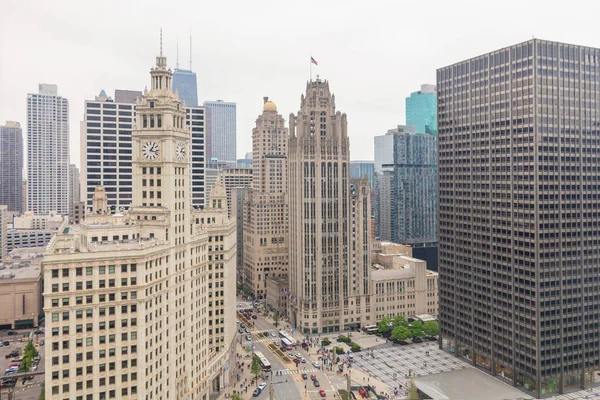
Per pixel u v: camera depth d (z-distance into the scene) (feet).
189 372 550.77
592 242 641.81
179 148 538.47
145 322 458.91
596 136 655.35
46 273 418.31
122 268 446.60
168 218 509.76
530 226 617.21
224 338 647.97
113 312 444.55
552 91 625.41
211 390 615.98
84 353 431.84
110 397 441.27
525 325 623.77
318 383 647.97
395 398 593.42
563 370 616.80
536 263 607.78
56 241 481.46
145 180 517.14
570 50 639.76
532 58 619.26
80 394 430.20
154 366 474.49
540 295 606.96
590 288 638.12
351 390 625.82
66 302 425.69
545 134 617.21
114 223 542.16
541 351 604.90
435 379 646.74
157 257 481.46
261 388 624.59
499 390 611.88
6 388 632.79
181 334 537.65
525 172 627.46
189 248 555.69
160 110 513.45
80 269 431.02
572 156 634.43
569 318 623.36
